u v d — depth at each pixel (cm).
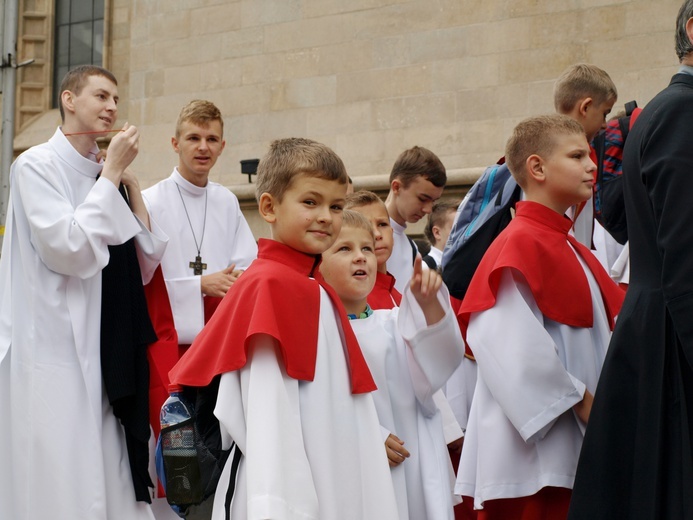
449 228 655
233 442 344
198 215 629
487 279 418
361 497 348
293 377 338
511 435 416
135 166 1195
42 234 491
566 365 416
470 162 997
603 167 500
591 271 440
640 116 367
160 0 1185
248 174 1052
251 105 1125
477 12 1000
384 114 1046
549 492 418
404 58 1038
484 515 429
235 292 354
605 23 940
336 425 349
